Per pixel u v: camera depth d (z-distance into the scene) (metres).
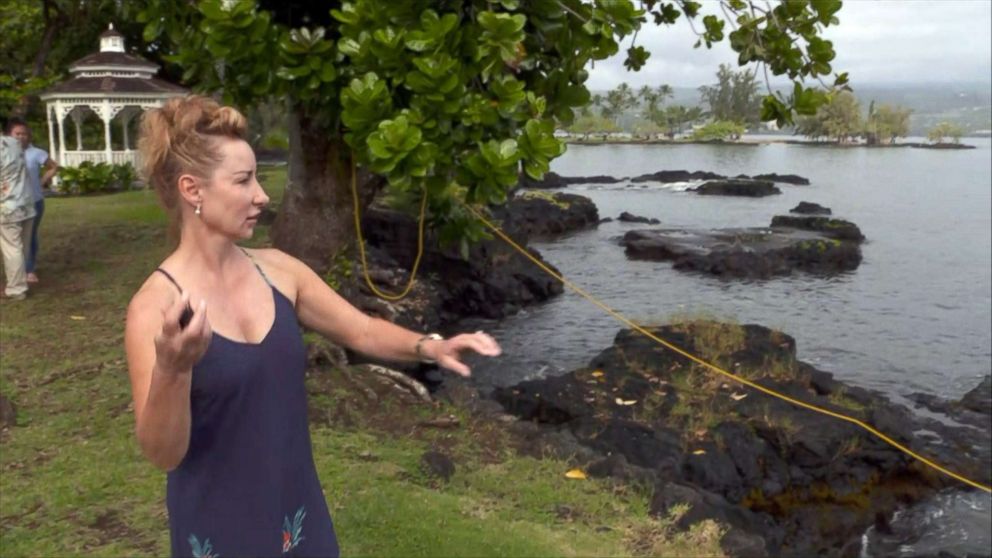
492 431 8.04
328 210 9.26
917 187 51.69
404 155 6.28
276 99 8.27
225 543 2.70
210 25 6.77
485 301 18.23
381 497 6.08
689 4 8.09
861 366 15.68
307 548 2.90
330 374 8.67
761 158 57.81
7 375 8.47
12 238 11.08
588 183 49.22
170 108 2.75
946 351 16.73
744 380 10.91
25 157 11.28
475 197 6.69
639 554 5.84
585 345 15.80
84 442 7.04
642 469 7.43
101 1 18.05
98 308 10.81
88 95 25.50
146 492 6.16
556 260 25.83
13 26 22.48
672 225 33.59
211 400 2.62
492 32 6.41
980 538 8.88
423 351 3.05
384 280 15.73
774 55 7.67
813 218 31.78
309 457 2.92
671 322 13.68
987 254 28.94
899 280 24.25
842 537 8.88
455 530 5.70
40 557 5.31
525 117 6.79
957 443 11.36
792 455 9.67
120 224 16.27
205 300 2.67
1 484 6.30
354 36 6.70
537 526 6.09
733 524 7.23
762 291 22.28
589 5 7.02
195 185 2.68
